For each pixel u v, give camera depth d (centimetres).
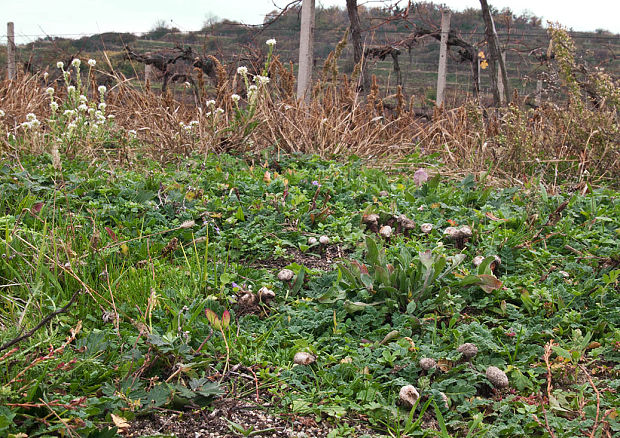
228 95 692
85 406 205
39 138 577
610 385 247
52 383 221
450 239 388
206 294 309
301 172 521
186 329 265
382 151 680
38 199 421
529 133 609
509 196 482
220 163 559
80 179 461
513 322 299
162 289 311
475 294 319
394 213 418
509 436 223
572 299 317
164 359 247
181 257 359
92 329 273
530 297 313
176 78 1108
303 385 250
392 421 231
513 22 1474
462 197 470
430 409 240
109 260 334
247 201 440
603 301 317
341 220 411
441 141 757
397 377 252
